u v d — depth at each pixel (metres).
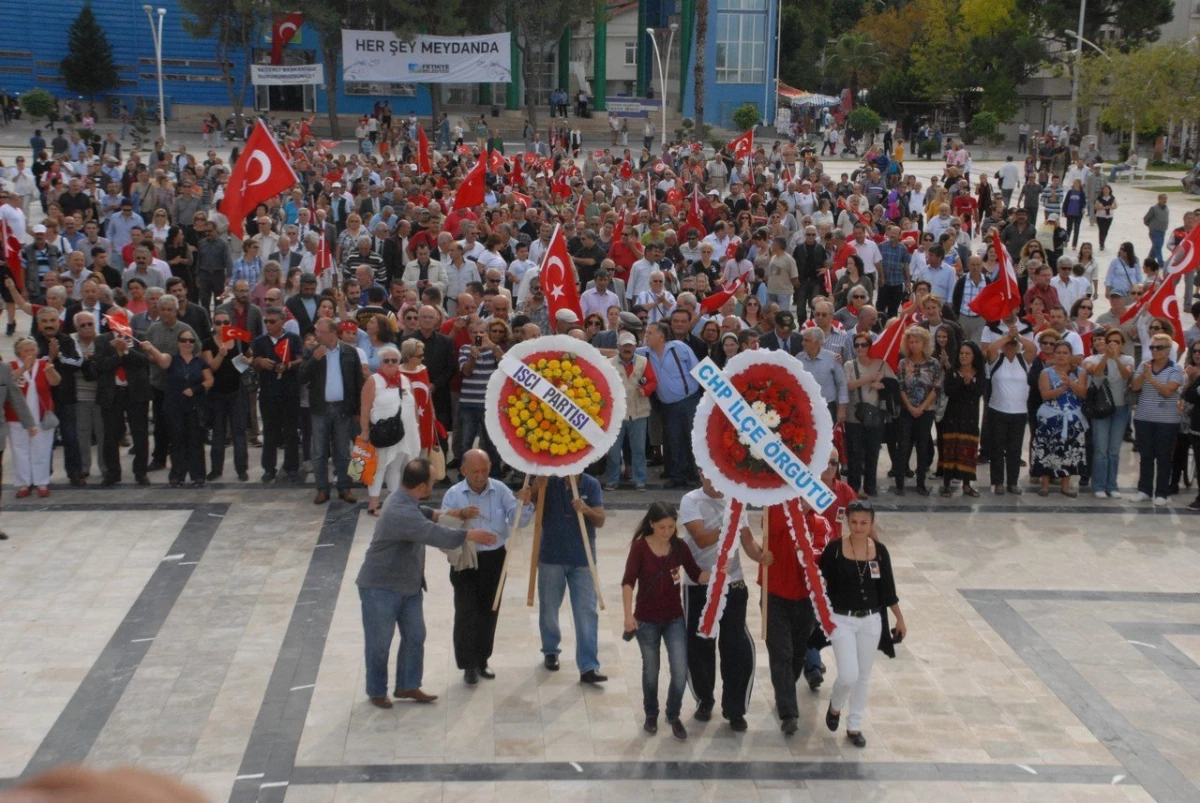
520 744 8.11
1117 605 10.65
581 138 56.81
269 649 9.48
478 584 8.83
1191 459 15.09
